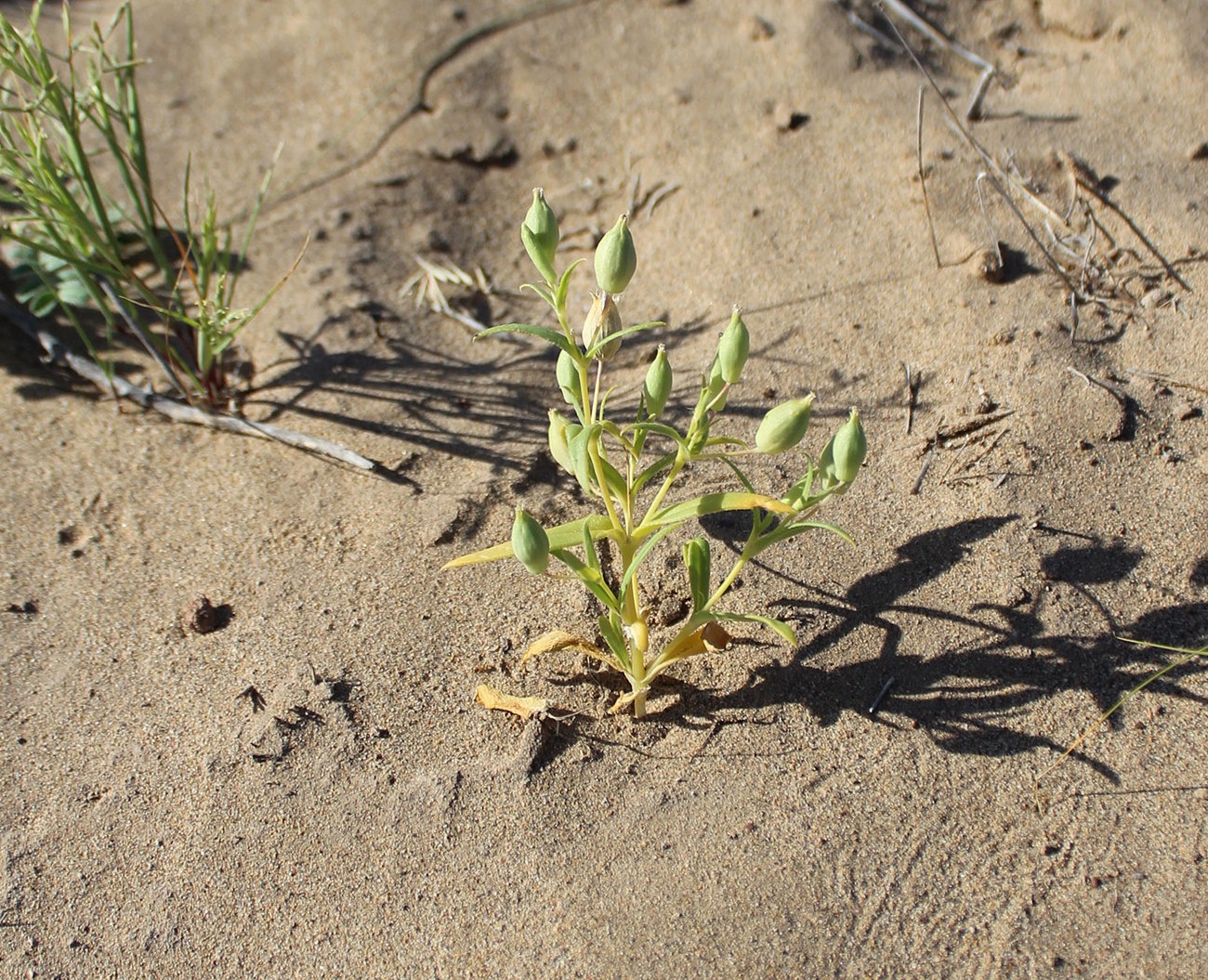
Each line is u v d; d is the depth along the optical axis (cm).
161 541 32
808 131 38
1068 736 28
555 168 39
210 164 40
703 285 36
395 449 33
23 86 39
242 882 28
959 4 41
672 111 40
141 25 46
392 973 27
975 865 27
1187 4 39
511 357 35
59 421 34
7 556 32
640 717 29
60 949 27
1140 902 27
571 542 27
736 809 28
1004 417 32
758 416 33
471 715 29
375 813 28
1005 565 30
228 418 34
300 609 31
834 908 27
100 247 33
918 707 29
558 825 28
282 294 36
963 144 37
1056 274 34
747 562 31
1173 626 29
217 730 29
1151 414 32
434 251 38
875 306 34
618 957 27
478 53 42
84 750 29
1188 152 36
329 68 43
